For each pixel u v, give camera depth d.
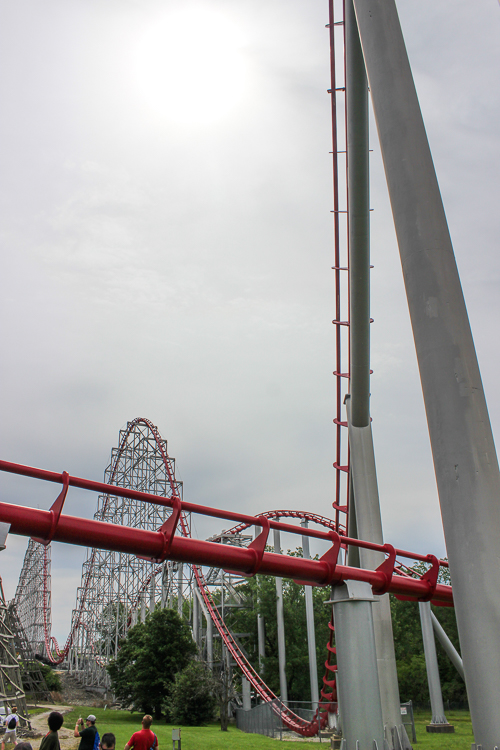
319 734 33.25
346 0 19.73
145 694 52.16
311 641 54.16
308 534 15.03
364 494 26.78
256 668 64.12
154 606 65.25
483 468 8.62
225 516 14.16
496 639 8.05
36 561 100.69
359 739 13.30
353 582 14.76
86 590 76.00
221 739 34.12
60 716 10.18
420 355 9.48
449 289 9.49
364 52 11.59
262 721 40.22
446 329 9.27
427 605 37.22
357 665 14.00
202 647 64.06
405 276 9.95
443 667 63.53
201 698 49.25
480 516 8.45
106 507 67.31
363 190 21.91
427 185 10.08
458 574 8.51
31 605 100.31
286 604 65.56
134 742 12.15
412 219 9.92
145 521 63.59
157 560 13.41
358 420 27.62
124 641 60.38
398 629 66.75
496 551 8.34
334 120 28.09
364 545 15.89
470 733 34.56
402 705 31.58
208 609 61.81
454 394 8.98
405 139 10.38
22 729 35.47
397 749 22.53
